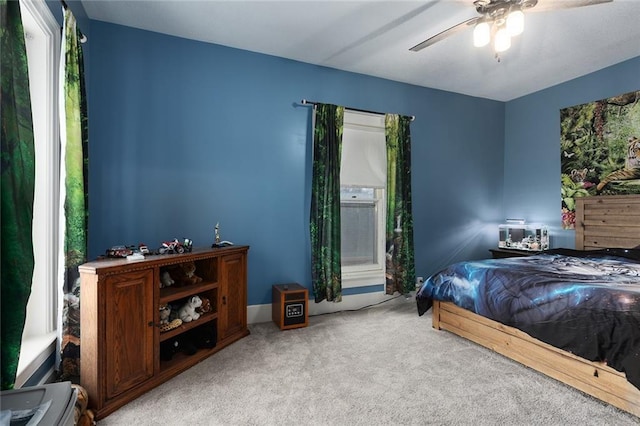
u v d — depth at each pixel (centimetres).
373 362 229
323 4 241
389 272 361
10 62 121
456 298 268
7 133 118
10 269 120
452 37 286
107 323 171
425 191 397
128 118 269
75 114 190
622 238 322
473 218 425
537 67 341
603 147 341
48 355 181
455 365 225
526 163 419
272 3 239
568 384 197
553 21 257
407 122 370
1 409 88
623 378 171
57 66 196
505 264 271
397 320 318
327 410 174
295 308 295
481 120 430
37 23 179
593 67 341
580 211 358
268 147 319
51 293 194
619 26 264
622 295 176
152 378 195
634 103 318
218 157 299
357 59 327
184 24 267
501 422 165
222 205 301
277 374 211
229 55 303
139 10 247
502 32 206
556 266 260
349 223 367
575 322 187
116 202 265
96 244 259
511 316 221
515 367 222
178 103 285
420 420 166
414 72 356
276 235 323
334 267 333
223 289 256
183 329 218
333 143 332
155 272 198
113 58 264
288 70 327
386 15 254
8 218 118
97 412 164
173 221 283
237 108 306
